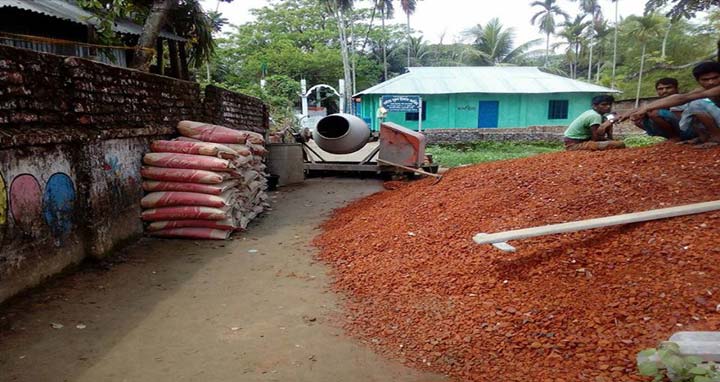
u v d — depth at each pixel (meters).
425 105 23.91
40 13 6.08
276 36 38.31
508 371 2.64
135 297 3.95
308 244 5.61
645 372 2.11
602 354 2.56
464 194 5.52
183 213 5.59
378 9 37.59
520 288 3.39
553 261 3.54
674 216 3.56
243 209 6.44
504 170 5.91
